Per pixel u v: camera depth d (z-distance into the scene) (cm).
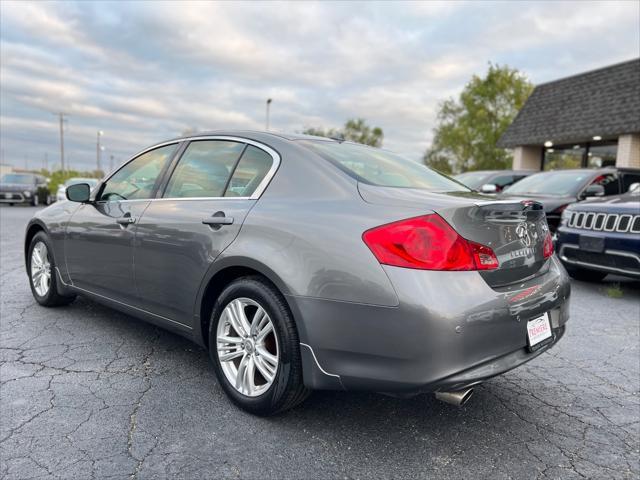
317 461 221
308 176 259
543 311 245
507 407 281
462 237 214
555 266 280
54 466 209
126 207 342
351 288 216
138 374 306
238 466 214
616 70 1703
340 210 235
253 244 251
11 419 246
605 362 353
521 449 237
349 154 294
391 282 207
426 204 220
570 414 274
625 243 523
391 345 208
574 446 241
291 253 236
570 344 391
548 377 325
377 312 210
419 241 209
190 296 286
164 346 355
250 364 258
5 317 411
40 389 280
